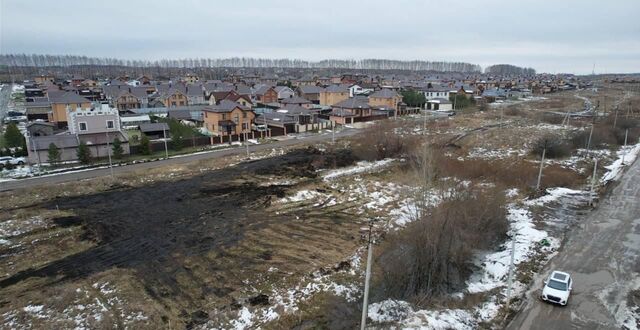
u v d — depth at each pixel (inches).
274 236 990.4
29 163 1585.9
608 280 774.5
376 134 1935.3
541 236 966.4
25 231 1007.6
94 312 684.1
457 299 712.4
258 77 6540.4
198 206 1191.6
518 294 727.7
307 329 638.5
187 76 6102.4
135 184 1406.3
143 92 3393.2
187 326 647.8
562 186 1380.4
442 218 802.8
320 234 1005.8
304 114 2532.0
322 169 1608.0
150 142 1823.3
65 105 2411.4
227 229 1028.5
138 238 973.8
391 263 815.1
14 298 725.3
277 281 783.7
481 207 962.7
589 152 1859.0
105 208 1171.3
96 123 1829.5
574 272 804.0
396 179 1466.5
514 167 1572.3
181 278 792.3
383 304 693.9
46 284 772.6
